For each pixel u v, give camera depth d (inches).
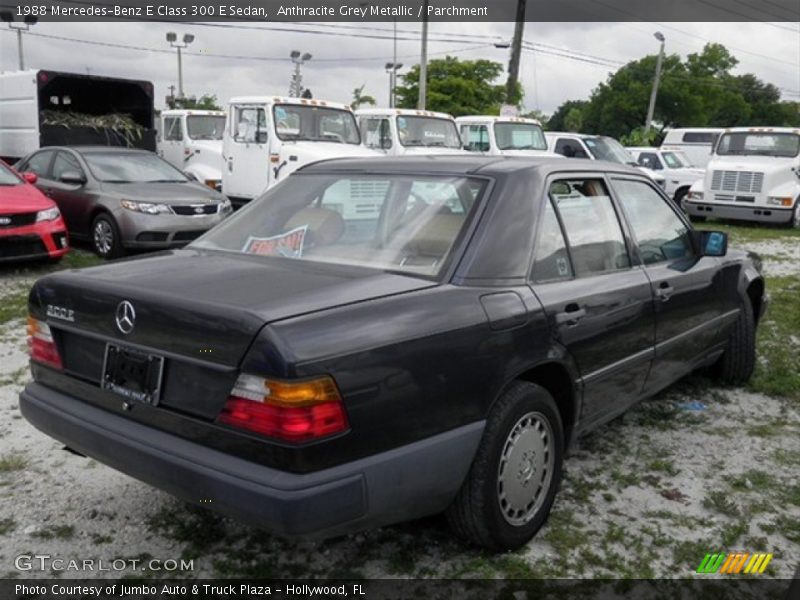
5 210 337.4
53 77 592.1
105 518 139.4
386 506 106.1
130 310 112.2
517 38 935.7
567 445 144.2
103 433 114.0
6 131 629.6
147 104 660.1
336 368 99.3
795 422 194.1
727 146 724.0
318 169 156.9
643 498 151.4
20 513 140.2
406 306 110.7
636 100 2564.0
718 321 195.0
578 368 138.8
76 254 416.2
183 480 103.7
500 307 121.4
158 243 401.7
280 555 129.6
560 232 141.6
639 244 166.6
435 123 632.4
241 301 105.3
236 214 155.8
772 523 143.1
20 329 264.7
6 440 171.2
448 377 112.3
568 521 141.6
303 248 135.2
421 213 133.0
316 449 97.6
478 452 120.1
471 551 130.6
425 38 943.7
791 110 3097.9
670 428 188.2
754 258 222.1
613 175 165.2
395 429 106.0
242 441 100.1
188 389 106.1
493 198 131.0
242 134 553.3
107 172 430.3
